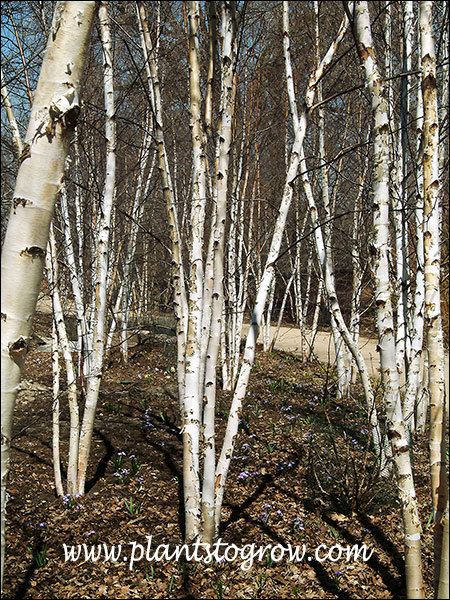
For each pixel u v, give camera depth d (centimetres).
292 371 1041
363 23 270
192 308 370
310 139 955
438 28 604
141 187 892
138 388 848
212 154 663
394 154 571
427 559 378
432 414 265
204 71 601
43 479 496
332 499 464
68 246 541
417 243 559
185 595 334
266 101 953
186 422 374
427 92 279
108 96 434
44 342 1064
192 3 358
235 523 427
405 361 546
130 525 418
